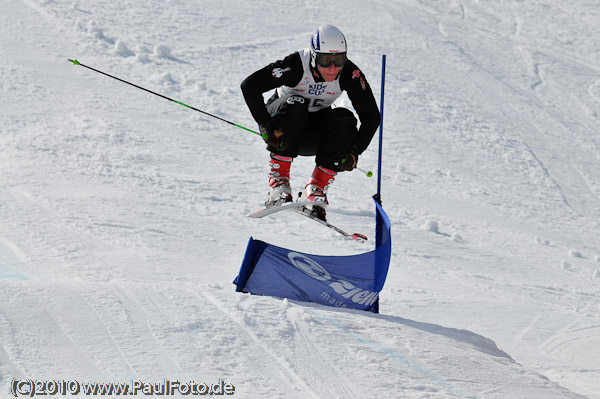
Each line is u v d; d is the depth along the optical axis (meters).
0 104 24.84
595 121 41.00
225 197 19.72
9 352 6.12
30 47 31.31
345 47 10.61
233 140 26.31
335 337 7.71
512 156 33.22
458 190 27.73
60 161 20.19
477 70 43.59
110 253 13.07
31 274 11.12
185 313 7.51
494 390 7.21
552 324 14.68
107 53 32.56
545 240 24.05
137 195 18.25
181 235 15.27
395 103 35.19
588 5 64.50
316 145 11.51
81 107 26.00
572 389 10.56
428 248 19.95
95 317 7.04
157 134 24.94
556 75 47.03
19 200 15.96
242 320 7.59
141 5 40.28
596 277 21.00
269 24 41.38
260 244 9.45
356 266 9.66
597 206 30.23
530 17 60.00
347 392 6.46
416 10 54.12
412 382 6.95
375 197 10.55
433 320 13.44
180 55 34.28
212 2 43.25
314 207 11.39
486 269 19.19
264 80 10.80
